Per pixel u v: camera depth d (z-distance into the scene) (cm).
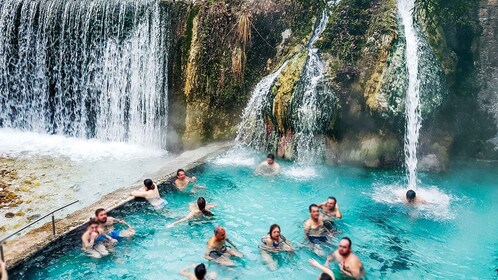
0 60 1734
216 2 1545
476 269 852
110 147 1617
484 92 1577
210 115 1562
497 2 1575
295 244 908
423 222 1038
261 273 803
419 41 1347
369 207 1109
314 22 1534
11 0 1695
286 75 1404
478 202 1155
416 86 1305
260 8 1549
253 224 996
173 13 1553
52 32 1666
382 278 813
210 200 1112
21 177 1270
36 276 778
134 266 816
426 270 845
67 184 1232
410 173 1343
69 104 1722
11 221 1002
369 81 1344
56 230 852
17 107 1767
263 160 1409
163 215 1016
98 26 1622
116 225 942
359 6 1434
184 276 785
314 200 1139
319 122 1355
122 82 1634
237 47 1538
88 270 800
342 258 787
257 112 1464
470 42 1582
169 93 1597
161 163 1448
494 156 1527
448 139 1425
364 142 1380
